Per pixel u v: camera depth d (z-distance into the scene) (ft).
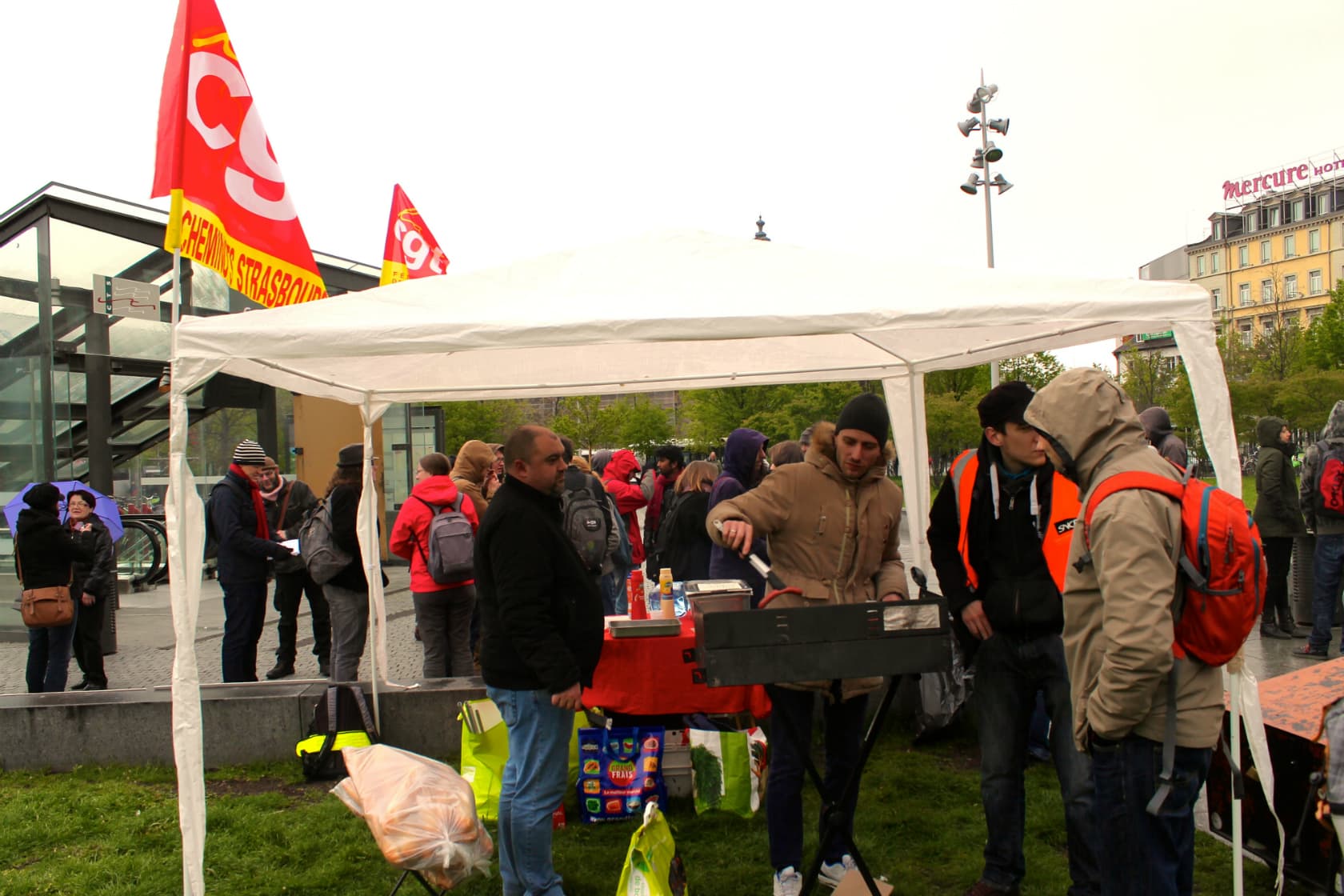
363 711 16.56
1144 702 7.45
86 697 17.67
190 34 13.87
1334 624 26.23
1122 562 7.46
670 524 19.98
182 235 13.50
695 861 12.71
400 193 30.32
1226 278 275.59
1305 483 22.58
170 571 10.54
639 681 14.76
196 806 10.48
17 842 13.61
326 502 19.27
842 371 18.88
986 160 56.08
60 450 35.17
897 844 13.04
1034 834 13.28
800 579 10.68
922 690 16.90
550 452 10.36
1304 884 10.80
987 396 10.63
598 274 11.87
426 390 18.19
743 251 12.37
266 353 10.37
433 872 10.20
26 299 34.32
